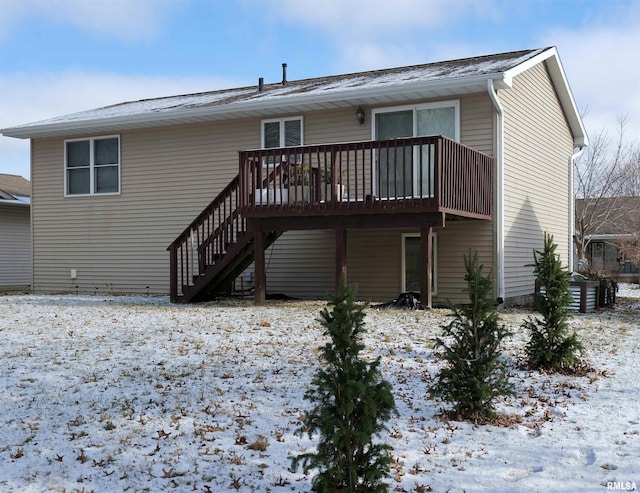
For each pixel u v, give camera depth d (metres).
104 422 5.18
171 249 13.12
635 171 29.50
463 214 11.27
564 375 6.91
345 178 13.56
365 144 11.03
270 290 14.77
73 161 16.92
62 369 6.77
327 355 3.72
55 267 17.12
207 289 13.37
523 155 13.88
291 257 14.59
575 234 28.19
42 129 16.28
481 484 4.10
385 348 7.86
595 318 11.54
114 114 16.23
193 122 15.30
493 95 11.91
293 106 13.63
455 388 5.46
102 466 4.36
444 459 4.52
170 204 15.71
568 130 17.38
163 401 5.70
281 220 11.96
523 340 8.68
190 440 4.81
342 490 3.62
